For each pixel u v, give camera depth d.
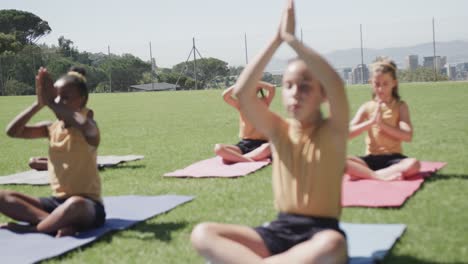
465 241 4.61
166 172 8.70
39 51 52.97
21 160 11.18
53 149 5.53
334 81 3.66
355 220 5.35
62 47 61.47
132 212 6.11
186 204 6.45
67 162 5.44
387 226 5.02
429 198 6.07
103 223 5.57
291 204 3.90
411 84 33.19
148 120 19.12
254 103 3.98
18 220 5.50
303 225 3.83
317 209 3.83
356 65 40.84
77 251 4.88
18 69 46.34
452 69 38.66
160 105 27.17
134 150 11.64
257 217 5.71
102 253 4.81
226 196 6.72
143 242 5.05
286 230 3.87
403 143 10.41
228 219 5.70
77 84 5.40
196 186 7.42
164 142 12.80
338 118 3.76
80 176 5.43
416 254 4.35
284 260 3.50
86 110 5.58
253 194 6.75
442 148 9.58
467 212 5.45
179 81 53.97
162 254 4.70
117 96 38.12
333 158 3.82
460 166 7.86
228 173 8.06
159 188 7.45
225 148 8.77
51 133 5.59
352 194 6.25
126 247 4.93
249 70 3.90
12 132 5.52
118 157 10.25
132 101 31.53
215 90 40.00
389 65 7.16
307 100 3.83
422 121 14.05
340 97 3.70
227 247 3.63
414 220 5.27
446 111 16.33
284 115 18.11
